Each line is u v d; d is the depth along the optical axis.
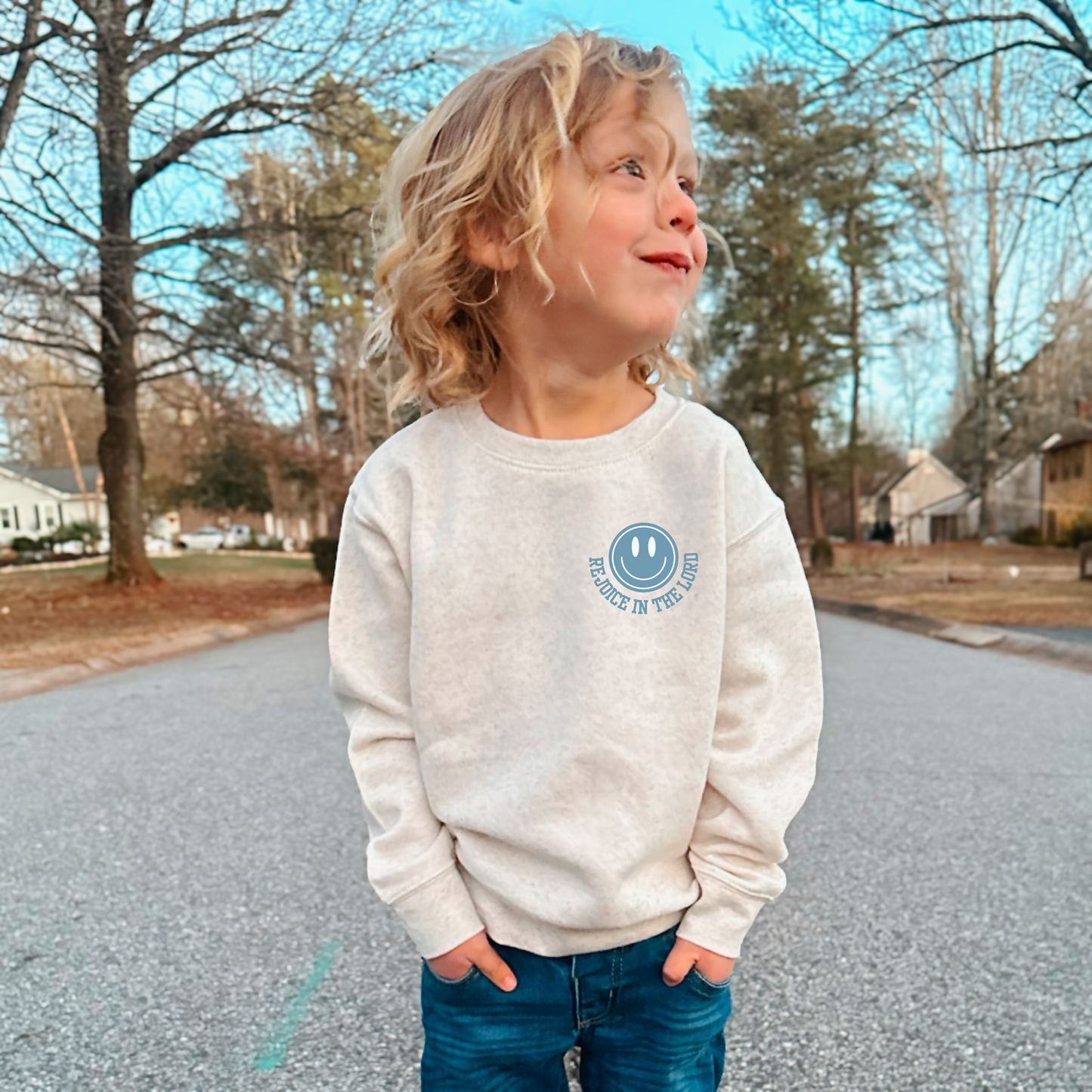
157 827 3.46
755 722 1.10
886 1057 1.89
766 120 21.84
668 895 1.07
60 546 38.56
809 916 2.58
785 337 27.58
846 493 48.44
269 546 41.69
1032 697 5.82
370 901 2.74
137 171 13.98
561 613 1.07
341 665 1.17
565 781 1.04
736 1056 1.91
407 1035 2.02
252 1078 1.88
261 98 13.17
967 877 2.84
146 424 37.94
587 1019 1.08
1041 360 26.95
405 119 13.28
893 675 6.84
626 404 1.16
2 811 3.68
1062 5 11.05
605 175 1.03
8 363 16.55
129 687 6.98
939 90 13.82
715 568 1.07
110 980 2.29
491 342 1.19
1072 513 30.19
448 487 1.13
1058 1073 1.83
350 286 19.44
